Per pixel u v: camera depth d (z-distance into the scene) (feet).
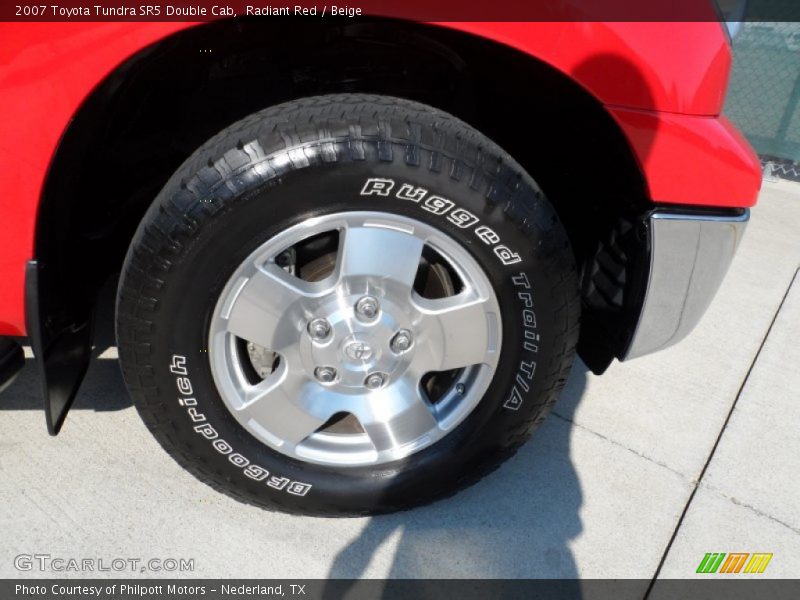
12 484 6.11
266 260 4.84
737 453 7.28
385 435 5.69
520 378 5.59
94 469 6.34
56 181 4.73
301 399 5.43
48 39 4.13
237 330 5.04
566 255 5.20
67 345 5.51
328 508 5.86
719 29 4.76
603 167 5.67
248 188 4.52
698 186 5.03
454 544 5.92
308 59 6.12
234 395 5.26
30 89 4.24
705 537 6.20
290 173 4.53
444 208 4.79
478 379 5.60
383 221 4.83
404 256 4.97
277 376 5.36
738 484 6.85
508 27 4.43
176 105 6.27
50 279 5.05
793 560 6.03
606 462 7.00
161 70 5.54
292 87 6.32
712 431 7.59
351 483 5.76
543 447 7.14
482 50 5.25
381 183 4.64
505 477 6.70
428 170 4.64
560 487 6.63
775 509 6.57
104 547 5.61
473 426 5.78
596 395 8.06
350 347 5.25
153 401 5.22
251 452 5.54
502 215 4.86
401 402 5.61
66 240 5.32
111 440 6.68
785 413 8.01
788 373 8.85
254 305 4.96
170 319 4.86
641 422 7.66
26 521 5.77
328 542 5.84
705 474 6.95
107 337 8.06
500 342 5.43
